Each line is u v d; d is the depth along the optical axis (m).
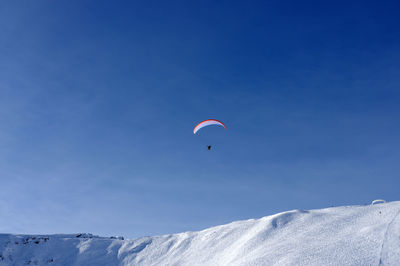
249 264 51.47
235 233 73.19
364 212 59.47
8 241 94.00
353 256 42.56
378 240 44.91
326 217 63.06
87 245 93.75
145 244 89.50
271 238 61.97
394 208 56.28
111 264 84.19
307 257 46.47
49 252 91.50
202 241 77.88
